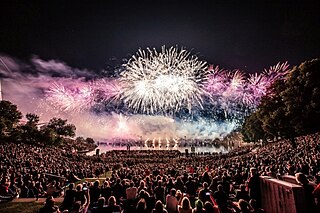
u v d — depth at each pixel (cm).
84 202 1180
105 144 17488
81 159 6284
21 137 8662
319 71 3784
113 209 980
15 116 8862
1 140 7694
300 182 830
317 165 2058
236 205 1135
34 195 1778
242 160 3588
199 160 6150
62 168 3462
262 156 3750
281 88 4738
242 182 1739
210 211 856
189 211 893
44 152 6325
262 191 1088
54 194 1822
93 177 3388
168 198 1084
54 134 9475
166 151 10000
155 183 1579
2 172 2502
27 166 3291
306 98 3872
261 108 5025
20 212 1375
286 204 859
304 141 5119
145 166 4416
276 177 1132
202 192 1155
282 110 4428
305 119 3888
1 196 1591
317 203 794
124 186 1367
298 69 4053
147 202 1075
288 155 3325
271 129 4775
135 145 17150
